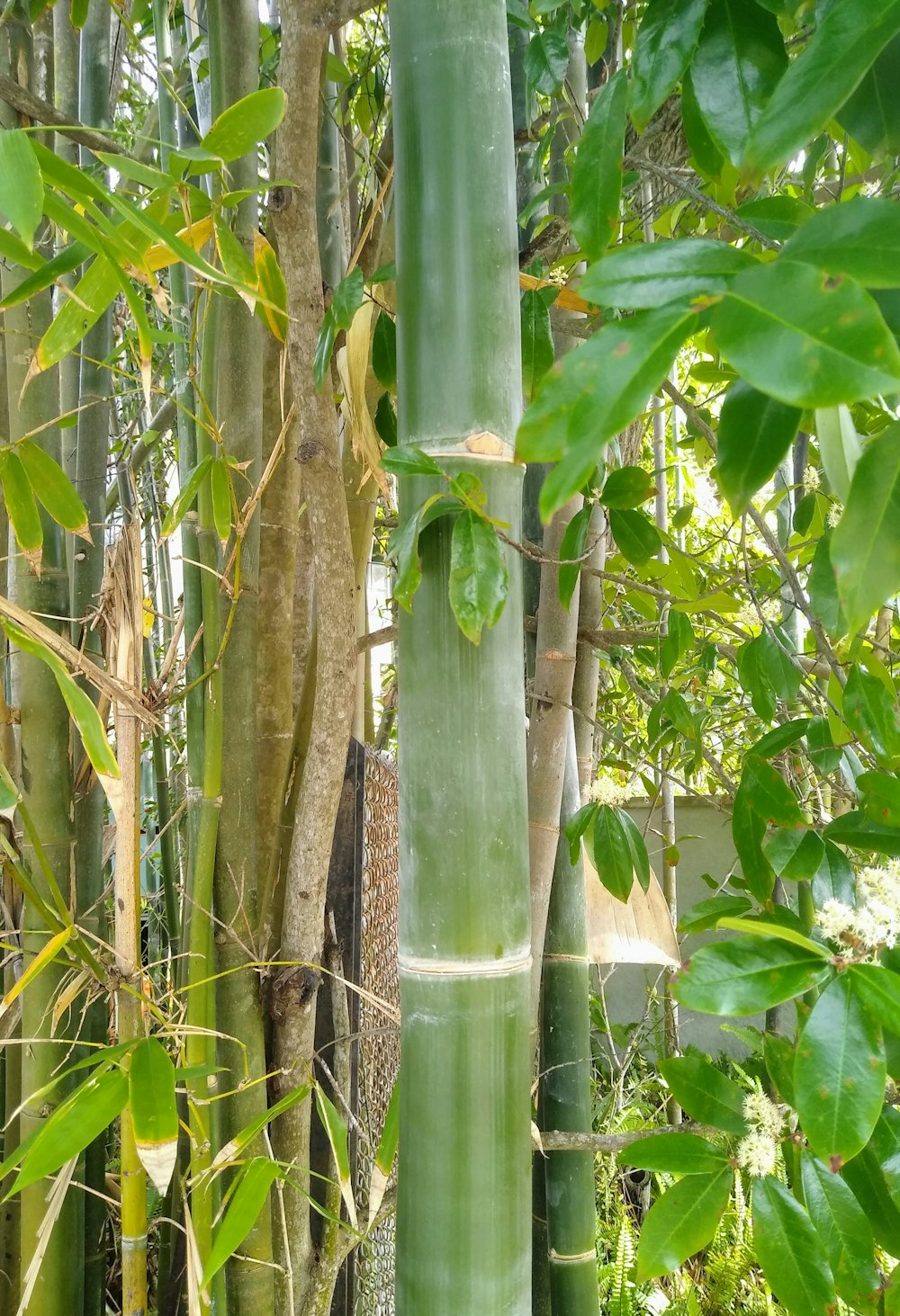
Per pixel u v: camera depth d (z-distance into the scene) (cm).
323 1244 90
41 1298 93
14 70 93
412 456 55
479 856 58
